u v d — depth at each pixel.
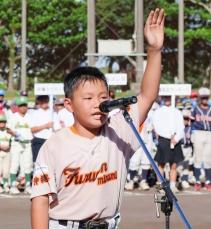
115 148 7.87
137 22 51.47
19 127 26.33
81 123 7.77
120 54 49.94
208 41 85.56
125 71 99.12
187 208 23.17
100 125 7.73
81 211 7.70
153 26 8.30
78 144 7.75
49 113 26.47
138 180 28.91
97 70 7.89
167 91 31.16
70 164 7.68
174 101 31.16
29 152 26.36
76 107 7.76
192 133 27.81
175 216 21.55
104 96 7.79
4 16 83.00
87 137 7.79
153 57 8.27
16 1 82.50
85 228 7.72
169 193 8.29
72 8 82.69
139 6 51.53
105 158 7.76
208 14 83.00
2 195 26.11
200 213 22.16
